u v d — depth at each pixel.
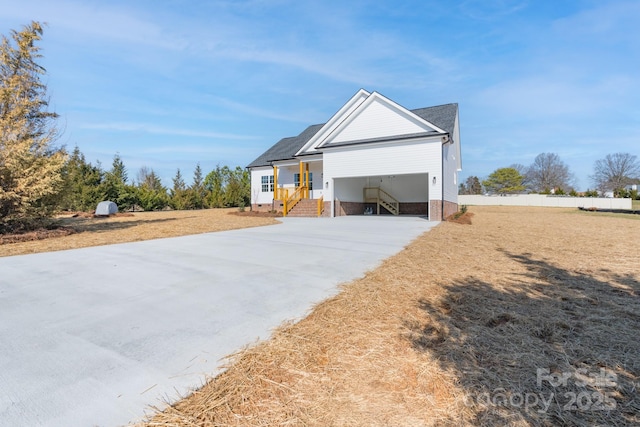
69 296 3.99
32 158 8.93
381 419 1.78
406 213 22.25
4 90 8.98
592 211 25.67
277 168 23.25
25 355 2.55
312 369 2.31
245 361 2.42
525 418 1.79
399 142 16.03
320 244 7.91
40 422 1.77
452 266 5.46
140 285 4.44
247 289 4.24
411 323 3.11
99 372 2.29
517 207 33.09
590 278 4.68
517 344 2.67
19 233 8.99
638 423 1.75
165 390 2.08
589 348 2.60
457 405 1.90
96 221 14.16
